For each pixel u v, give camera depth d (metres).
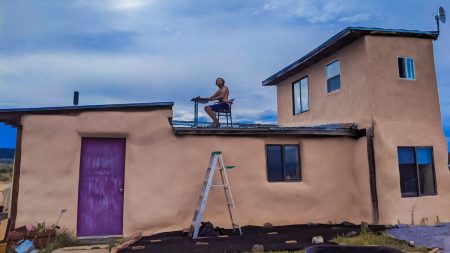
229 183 10.49
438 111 11.98
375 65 11.42
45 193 9.06
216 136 10.53
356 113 11.79
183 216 9.90
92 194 9.45
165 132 10.05
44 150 9.19
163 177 9.84
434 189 11.52
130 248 7.86
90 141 9.61
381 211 10.73
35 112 9.27
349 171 11.63
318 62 14.12
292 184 11.02
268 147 11.12
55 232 8.70
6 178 31.14
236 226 10.24
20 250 7.54
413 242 8.43
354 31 11.27
